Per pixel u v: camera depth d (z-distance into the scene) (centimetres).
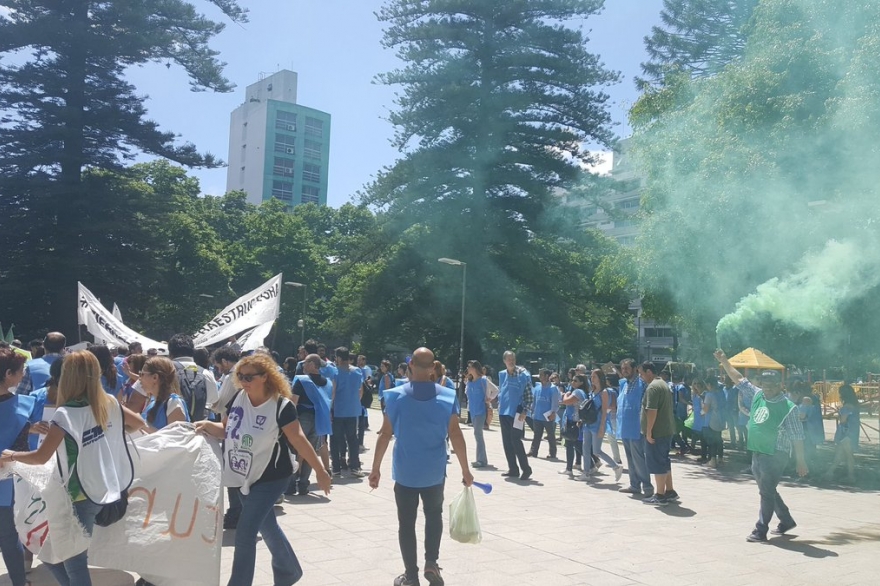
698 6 4025
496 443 1714
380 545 687
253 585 555
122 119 3688
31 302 3697
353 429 1113
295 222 5934
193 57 3941
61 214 3669
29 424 492
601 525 824
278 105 11588
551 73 3919
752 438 767
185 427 492
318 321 5897
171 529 464
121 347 1252
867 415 2944
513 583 588
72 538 427
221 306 5141
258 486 485
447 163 3900
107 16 3719
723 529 822
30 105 3691
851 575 634
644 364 1029
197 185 6162
